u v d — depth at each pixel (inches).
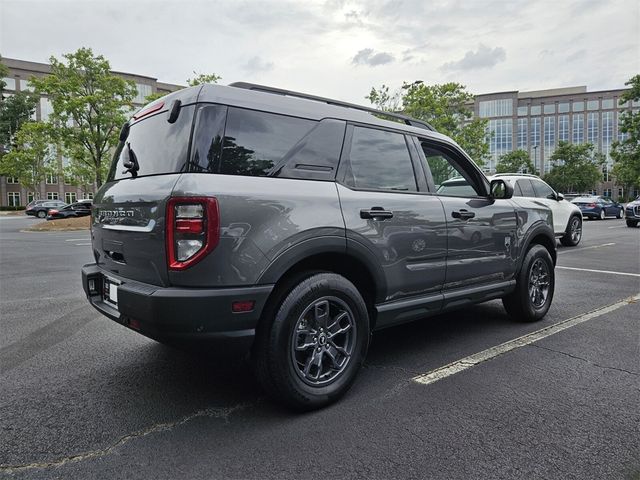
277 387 104.2
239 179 99.9
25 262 384.5
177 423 103.6
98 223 127.2
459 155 158.1
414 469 85.1
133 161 116.1
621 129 1298.0
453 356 146.2
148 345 160.1
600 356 144.8
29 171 1558.8
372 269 120.6
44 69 2395.4
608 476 83.0
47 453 91.4
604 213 1015.0
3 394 119.8
